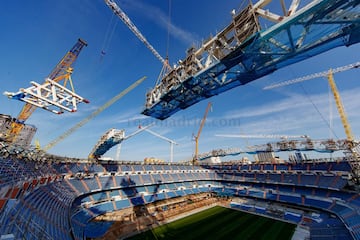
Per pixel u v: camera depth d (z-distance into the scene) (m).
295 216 44.03
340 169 52.12
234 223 41.72
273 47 11.52
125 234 35.34
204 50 15.19
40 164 40.50
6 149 31.80
